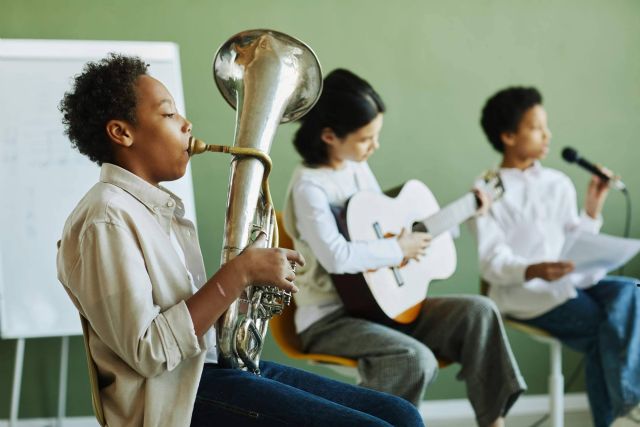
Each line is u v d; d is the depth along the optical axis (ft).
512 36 10.78
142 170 4.75
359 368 7.32
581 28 10.94
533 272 9.00
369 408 4.80
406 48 10.52
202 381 4.61
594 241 9.02
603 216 11.12
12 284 9.14
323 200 7.73
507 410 7.70
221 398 4.51
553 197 9.88
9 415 9.84
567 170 11.00
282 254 4.52
